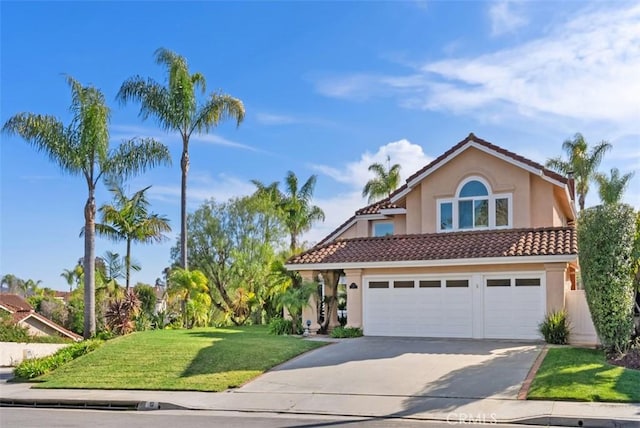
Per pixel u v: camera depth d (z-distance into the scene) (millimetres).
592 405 12781
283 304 25172
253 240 45562
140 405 14805
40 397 15969
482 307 22766
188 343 21250
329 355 19422
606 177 49125
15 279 95250
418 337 23422
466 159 26953
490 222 26234
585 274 18750
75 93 30266
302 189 54656
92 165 30234
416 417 12688
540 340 21641
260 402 14523
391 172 55656
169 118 34844
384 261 23984
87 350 21344
